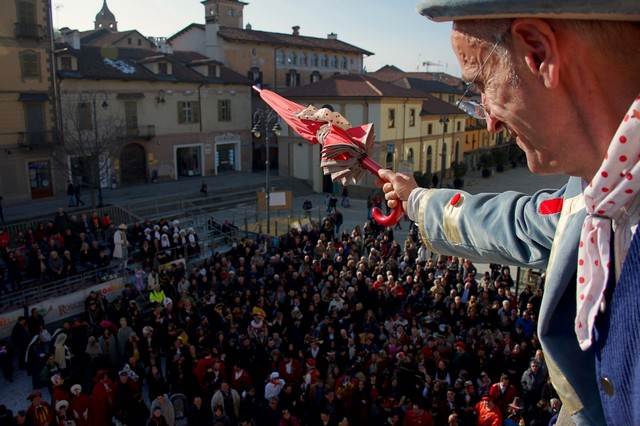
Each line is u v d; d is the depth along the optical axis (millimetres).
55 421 11055
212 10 54969
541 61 941
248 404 10945
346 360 12422
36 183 32781
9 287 18047
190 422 11148
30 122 32062
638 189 896
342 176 1814
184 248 22094
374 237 23453
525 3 873
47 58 32438
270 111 27000
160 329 14234
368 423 10445
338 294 15352
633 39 874
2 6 30281
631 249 910
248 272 18203
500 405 10320
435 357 11883
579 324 1035
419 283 16062
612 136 935
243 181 40281
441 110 44438
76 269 19719
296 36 56031
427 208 1526
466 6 942
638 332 893
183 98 40812
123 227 21141
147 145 39062
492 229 1324
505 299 15070
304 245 21828
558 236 1146
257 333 13641
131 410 11508
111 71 36375
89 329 14523
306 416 10758
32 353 13945
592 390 1077
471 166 49594
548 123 981
